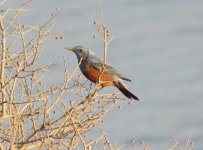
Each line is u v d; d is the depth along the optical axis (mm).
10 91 13664
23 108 13562
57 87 13883
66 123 14172
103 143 13766
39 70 13859
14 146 13398
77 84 14508
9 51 13938
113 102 14508
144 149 14336
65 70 13953
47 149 13805
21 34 13750
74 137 13828
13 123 13562
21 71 13711
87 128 14062
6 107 13680
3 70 13547
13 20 13711
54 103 13812
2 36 13594
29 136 13898
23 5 13836
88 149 13609
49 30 13977
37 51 13859
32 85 13867
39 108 13914
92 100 14531
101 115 14258
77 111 14242
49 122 14000
